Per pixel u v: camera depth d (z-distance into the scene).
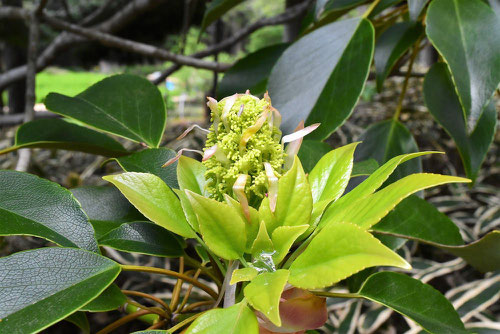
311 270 0.17
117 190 0.30
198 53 0.70
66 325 0.57
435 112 0.36
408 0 0.34
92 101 0.34
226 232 0.20
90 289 0.19
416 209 0.30
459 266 0.67
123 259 0.64
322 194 0.23
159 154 0.29
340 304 0.63
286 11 0.68
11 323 0.18
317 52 0.34
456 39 0.30
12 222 0.22
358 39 0.32
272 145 0.21
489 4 0.36
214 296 0.25
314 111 0.32
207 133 0.22
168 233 0.26
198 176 0.24
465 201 0.86
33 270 0.20
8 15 0.60
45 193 0.24
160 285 0.62
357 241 0.16
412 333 0.57
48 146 0.35
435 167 0.87
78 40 0.76
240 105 0.21
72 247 0.22
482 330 0.57
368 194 0.20
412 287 0.25
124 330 0.58
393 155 0.38
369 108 1.05
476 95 0.29
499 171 0.94
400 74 0.49
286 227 0.19
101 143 0.36
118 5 0.86
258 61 0.45
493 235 0.24
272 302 0.16
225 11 0.49
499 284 0.63
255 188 0.21
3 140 0.95
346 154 0.23
